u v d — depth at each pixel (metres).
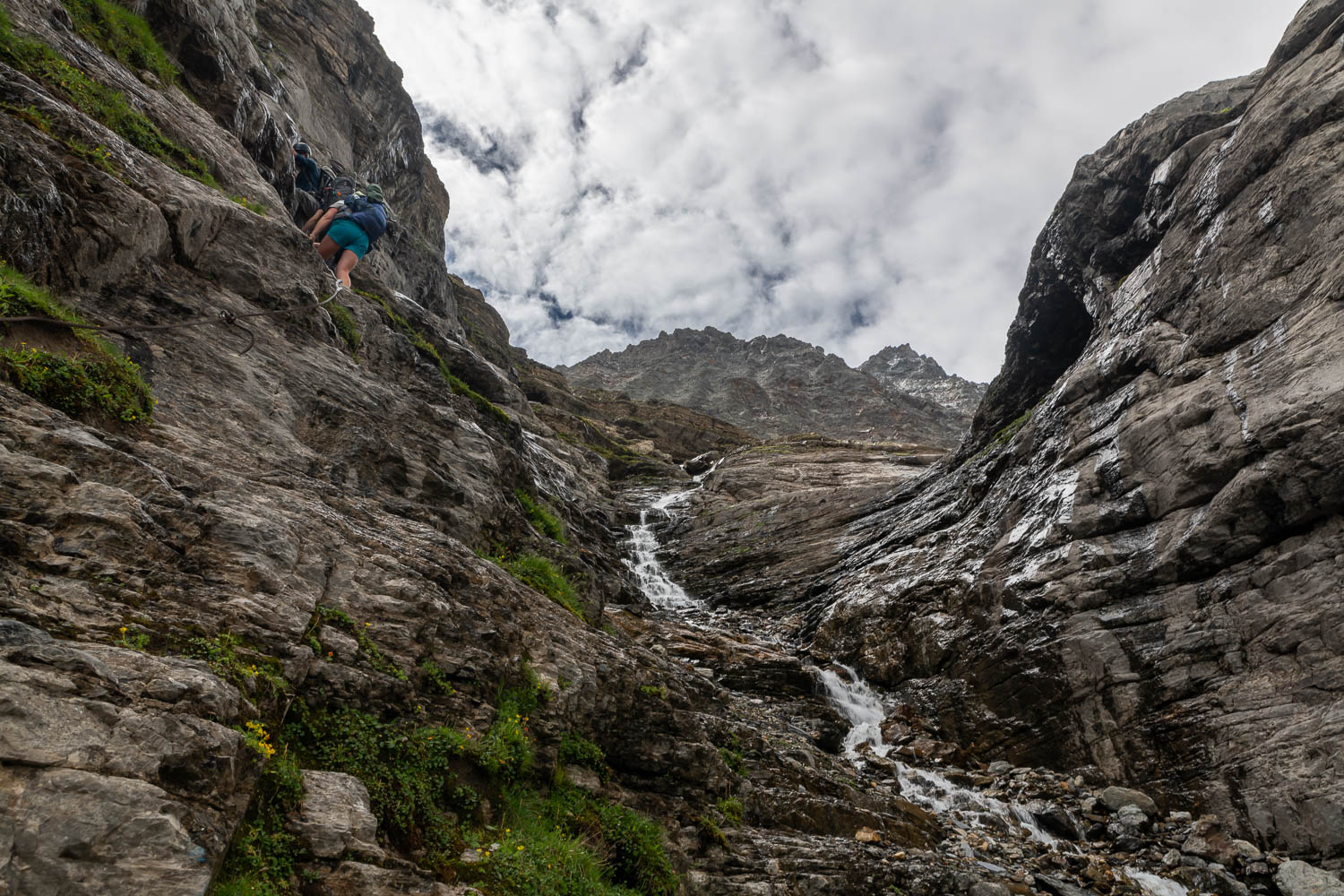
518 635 8.95
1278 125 18.98
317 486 8.60
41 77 9.36
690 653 21.27
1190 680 15.76
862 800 13.60
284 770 5.11
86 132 8.90
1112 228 26.39
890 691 22.30
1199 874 13.04
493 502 13.27
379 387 12.20
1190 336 19.45
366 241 15.73
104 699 4.04
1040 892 12.20
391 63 45.47
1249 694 14.73
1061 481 21.19
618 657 10.69
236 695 4.86
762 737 14.33
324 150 31.41
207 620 5.46
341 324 13.28
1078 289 28.19
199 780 4.12
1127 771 15.95
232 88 15.99
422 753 6.56
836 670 23.42
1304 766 13.34
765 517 36.06
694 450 68.88
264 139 17.52
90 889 3.38
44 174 7.56
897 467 44.66
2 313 6.29
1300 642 14.38
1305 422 15.23
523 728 8.01
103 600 4.86
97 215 8.20
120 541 5.27
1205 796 14.50
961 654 20.98
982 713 19.36
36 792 3.43
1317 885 12.06
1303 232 17.42
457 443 13.55
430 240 52.19
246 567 6.17
